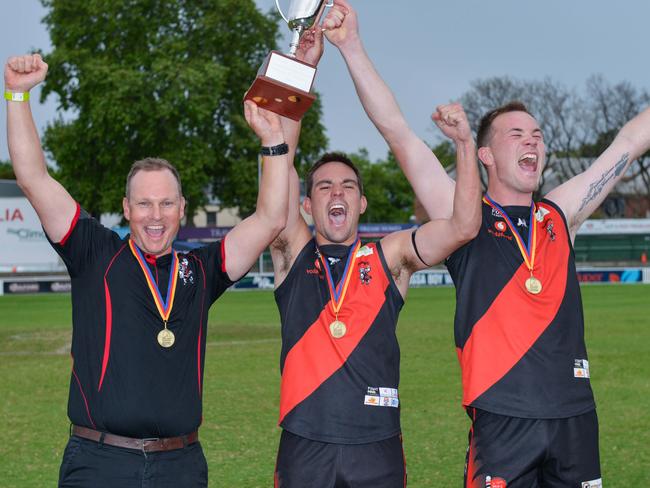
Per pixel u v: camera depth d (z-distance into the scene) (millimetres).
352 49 4480
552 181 54750
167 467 3635
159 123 35750
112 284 3758
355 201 4281
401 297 4191
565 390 3975
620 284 35625
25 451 7074
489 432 3973
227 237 3992
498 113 4473
